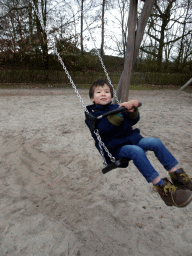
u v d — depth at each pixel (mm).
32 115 7457
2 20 15531
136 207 2828
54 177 3631
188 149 4586
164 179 1622
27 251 2135
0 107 8664
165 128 6039
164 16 18453
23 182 3479
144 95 13273
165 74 18750
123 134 1789
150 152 4516
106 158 1833
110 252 2137
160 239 2311
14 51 17266
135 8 4668
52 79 17516
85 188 3295
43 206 2896
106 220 2600
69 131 5723
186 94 13891
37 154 4371
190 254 2131
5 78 16219
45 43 16297
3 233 2381
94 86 1938
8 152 4445
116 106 1943
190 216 2658
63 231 2396
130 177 3553
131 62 5012
